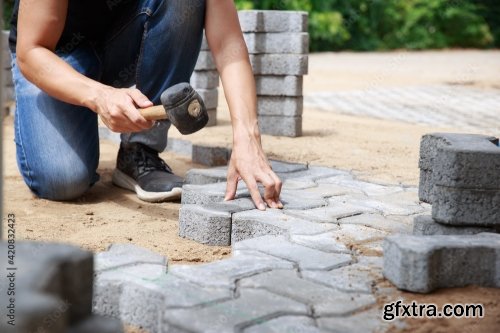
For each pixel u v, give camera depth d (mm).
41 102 3244
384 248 2133
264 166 2805
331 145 4766
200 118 2559
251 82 2938
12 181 3742
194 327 1738
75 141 3234
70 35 3287
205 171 3424
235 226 2682
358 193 3170
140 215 3127
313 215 2736
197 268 2152
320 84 9797
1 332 1466
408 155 4473
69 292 1560
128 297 1997
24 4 2908
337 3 16719
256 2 14469
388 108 7246
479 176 2266
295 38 4891
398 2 17547
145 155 3516
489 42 18500
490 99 8047
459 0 12102
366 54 15898
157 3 3082
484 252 2088
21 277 1482
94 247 2617
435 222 2381
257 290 1993
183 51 3186
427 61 13891
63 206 3244
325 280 2088
